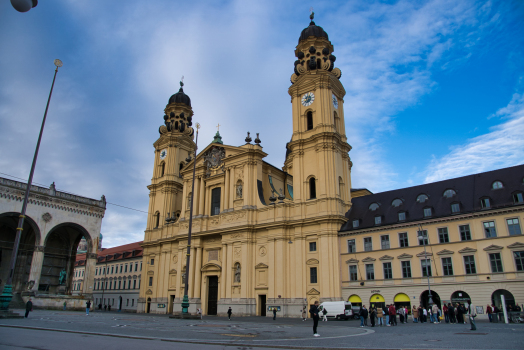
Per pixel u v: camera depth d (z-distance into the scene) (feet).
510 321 110.83
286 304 163.53
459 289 133.59
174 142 251.19
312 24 206.08
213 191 210.18
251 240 181.16
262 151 194.70
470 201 143.02
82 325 77.25
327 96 184.14
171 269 217.97
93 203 219.41
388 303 146.92
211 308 189.67
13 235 215.31
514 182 138.00
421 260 144.05
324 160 172.55
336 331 79.05
